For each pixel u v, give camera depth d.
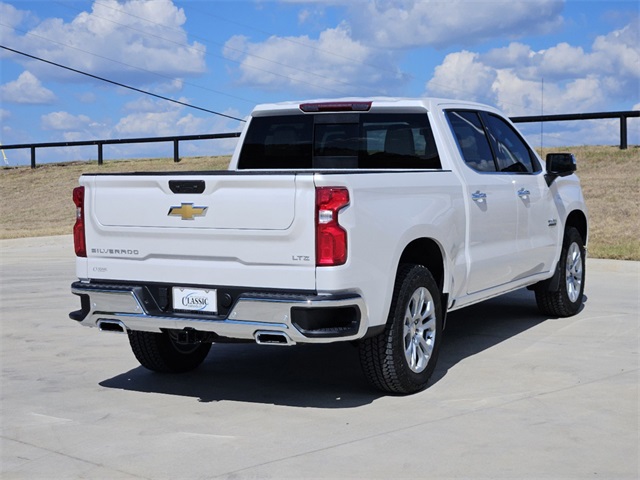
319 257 5.18
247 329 5.33
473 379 6.23
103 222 5.89
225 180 5.38
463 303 6.73
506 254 7.27
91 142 38.69
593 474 4.23
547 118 23.66
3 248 18.73
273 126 7.38
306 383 6.32
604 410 5.35
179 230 5.58
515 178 7.54
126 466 4.49
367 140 6.99
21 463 4.57
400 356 5.69
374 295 5.44
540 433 4.89
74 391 6.16
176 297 5.64
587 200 19.89
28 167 41.84
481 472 4.27
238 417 5.41
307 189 5.19
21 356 7.40
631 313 8.88
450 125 6.86
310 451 4.66
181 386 6.29
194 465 4.48
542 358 6.86
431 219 6.07
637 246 14.43
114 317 5.84
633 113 24.41
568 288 8.68
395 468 4.36
